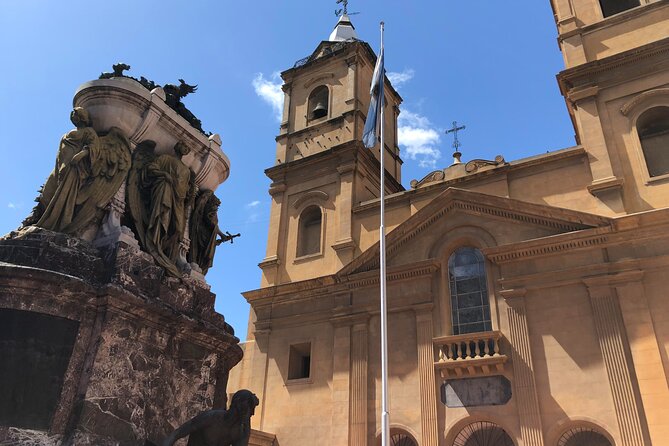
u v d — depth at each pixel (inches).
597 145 818.2
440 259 842.8
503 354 737.6
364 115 1120.8
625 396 644.7
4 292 239.0
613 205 769.6
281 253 1048.2
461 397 740.7
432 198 933.8
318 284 938.1
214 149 370.0
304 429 847.1
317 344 901.8
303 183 1094.4
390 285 866.1
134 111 320.8
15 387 230.2
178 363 289.6
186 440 278.5
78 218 286.8
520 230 809.5
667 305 668.7
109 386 247.4
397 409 781.9
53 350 241.3
